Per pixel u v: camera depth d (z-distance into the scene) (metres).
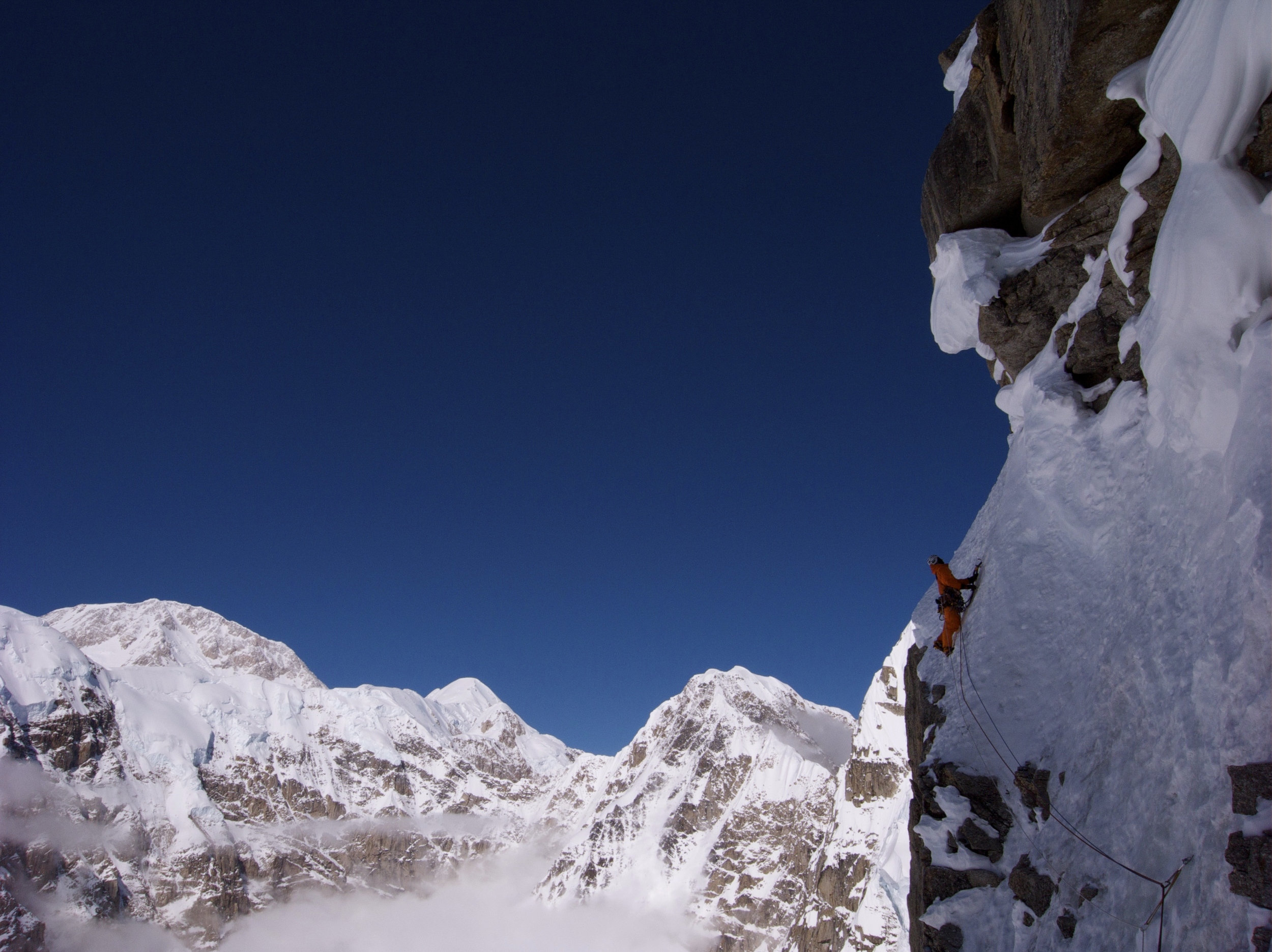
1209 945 7.12
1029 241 14.98
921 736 14.97
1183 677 8.64
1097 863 9.11
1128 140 12.44
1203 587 8.78
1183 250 9.55
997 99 14.21
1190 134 9.61
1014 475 14.26
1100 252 13.35
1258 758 7.32
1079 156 12.90
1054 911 9.54
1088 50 10.99
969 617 14.47
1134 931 8.13
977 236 15.87
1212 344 9.32
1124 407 11.79
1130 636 9.89
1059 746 10.80
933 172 16.88
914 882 13.39
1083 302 13.38
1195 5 9.38
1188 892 7.61
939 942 11.09
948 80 16.39
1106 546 11.39
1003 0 13.31
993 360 16.55
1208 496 9.18
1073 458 12.61
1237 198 9.09
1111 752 9.66
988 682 12.84
